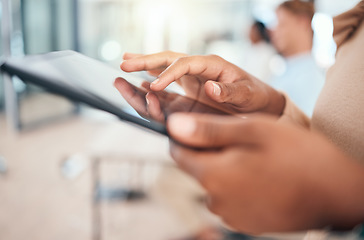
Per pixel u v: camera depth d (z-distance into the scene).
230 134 0.19
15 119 3.62
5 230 1.86
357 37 0.34
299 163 0.19
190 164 0.20
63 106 4.48
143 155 1.37
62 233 1.86
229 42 5.04
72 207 2.12
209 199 0.21
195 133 0.19
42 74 0.35
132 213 2.06
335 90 0.33
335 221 0.20
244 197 0.20
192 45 5.42
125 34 5.29
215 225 1.41
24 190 2.32
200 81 0.43
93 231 1.86
